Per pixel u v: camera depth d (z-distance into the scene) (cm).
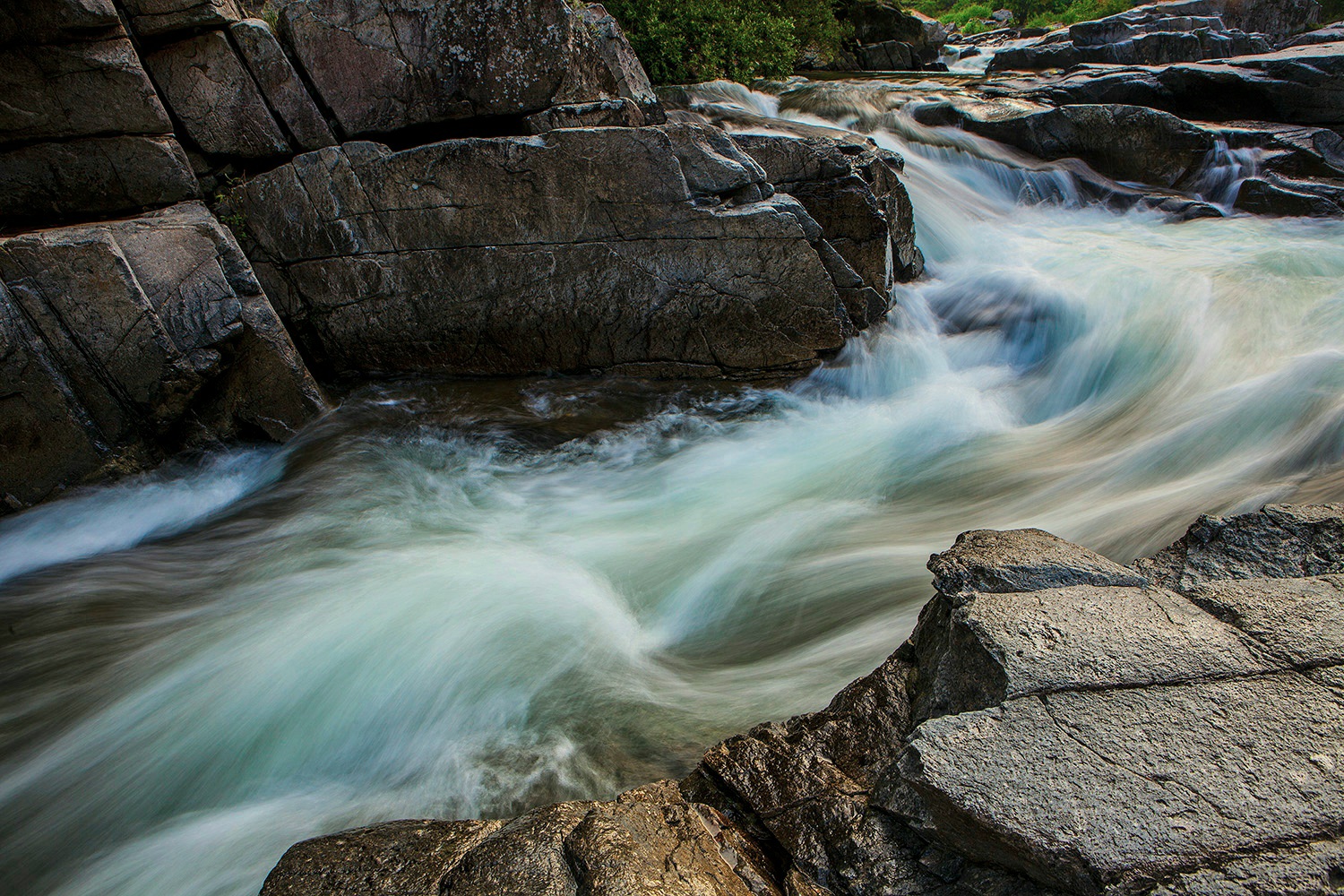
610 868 239
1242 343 692
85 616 497
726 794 302
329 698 419
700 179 675
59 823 368
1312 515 342
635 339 727
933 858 249
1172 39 1541
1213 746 238
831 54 1744
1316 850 211
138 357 597
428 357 738
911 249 852
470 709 404
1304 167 1045
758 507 589
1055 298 805
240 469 650
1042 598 295
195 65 657
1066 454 623
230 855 337
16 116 616
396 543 552
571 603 479
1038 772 235
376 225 688
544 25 659
